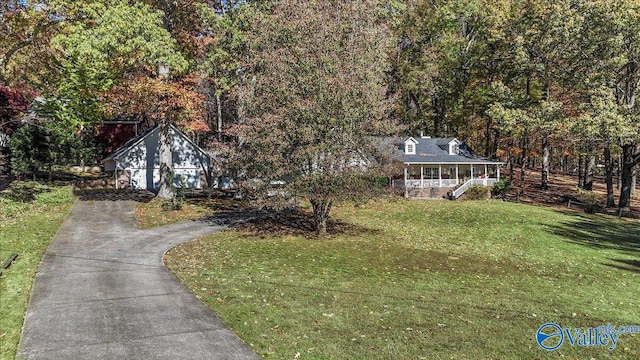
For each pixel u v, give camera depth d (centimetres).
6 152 3136
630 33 3011
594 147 3303
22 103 2955
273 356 677
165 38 2033
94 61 1852
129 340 716
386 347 741
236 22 2302
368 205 2938
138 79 2214
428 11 4338
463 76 4216
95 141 4106
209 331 764
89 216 2058
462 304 1041
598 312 1044
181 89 2302
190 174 3441
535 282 1362
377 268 1416
